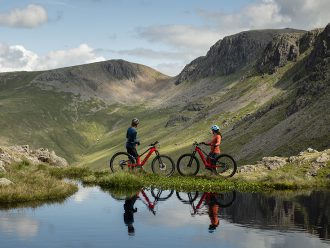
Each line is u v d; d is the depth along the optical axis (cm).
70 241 997
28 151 3728
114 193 1841
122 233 1080
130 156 2277
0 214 1319
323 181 2353
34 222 1203
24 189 1677
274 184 2217
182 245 970
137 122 2286
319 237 1054
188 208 1476
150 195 1794
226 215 1348
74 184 2050
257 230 1128
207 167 2308
